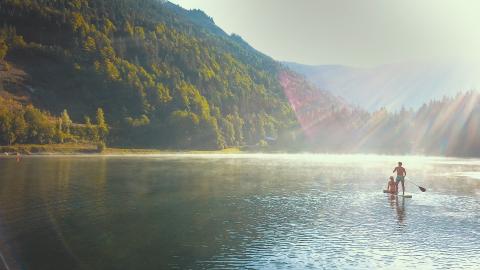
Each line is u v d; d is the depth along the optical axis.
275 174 63.44
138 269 16.38
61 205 30.98
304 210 29.66
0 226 23.73
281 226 24.17
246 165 90.44
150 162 99.38
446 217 27.02
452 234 22.14
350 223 25.02
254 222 25.31
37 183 45.22
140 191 39.88
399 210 29.72
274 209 30.05
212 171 69.00
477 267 16.64
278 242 20.48
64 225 24.16
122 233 22.27
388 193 39.47
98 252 18.64
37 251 18.75
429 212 28.84
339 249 19.17
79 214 27.59
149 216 27.17
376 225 24.45
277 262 17.27
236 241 20.67
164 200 34.25
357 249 19.17
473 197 37.19
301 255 18.25
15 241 20.44
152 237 21.44
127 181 49.34
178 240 20.84
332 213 28.42
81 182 47.06
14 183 44.91
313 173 66.06
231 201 34.00
